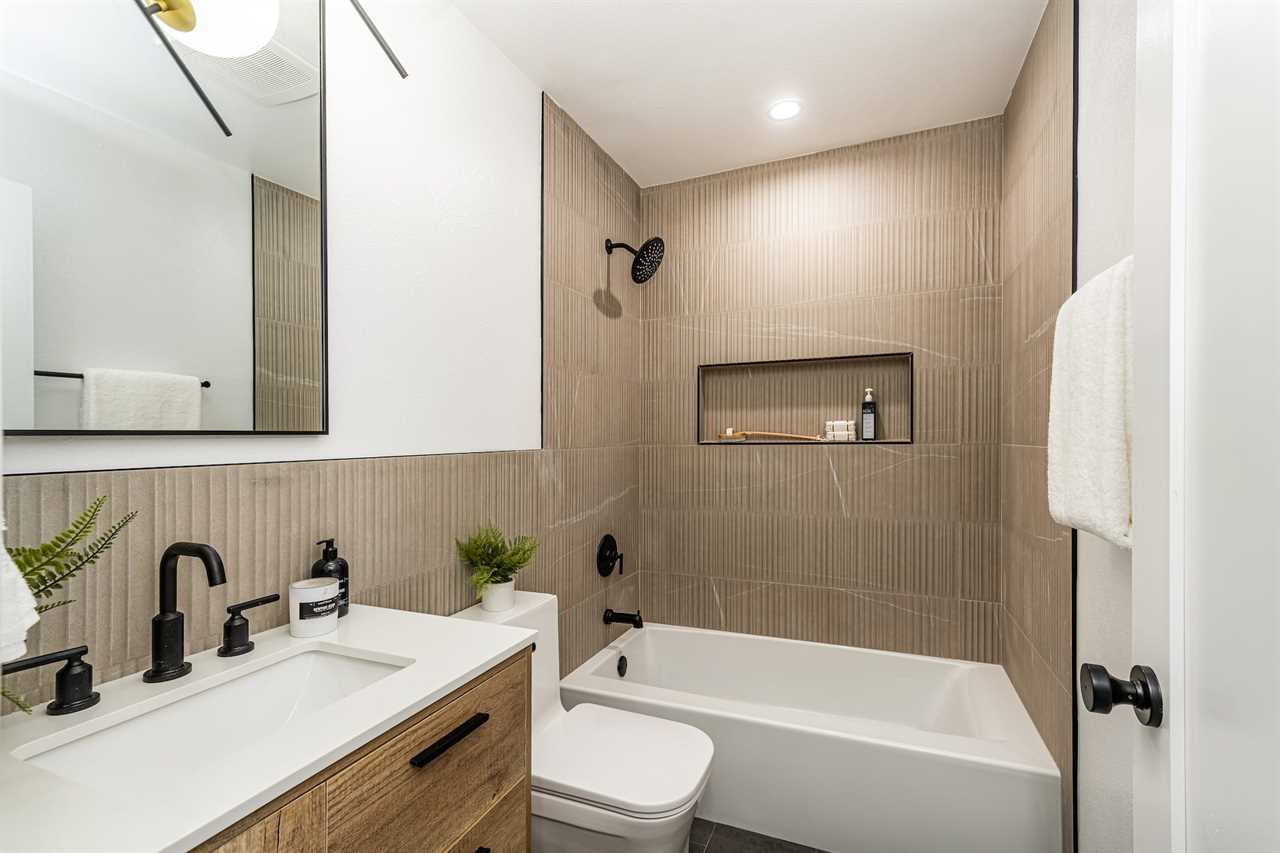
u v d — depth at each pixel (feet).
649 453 9.79
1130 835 3.86
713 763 6.59
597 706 6.32
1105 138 4.21
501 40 6.29
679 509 9.58
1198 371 1.90
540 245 7.16
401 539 5.02
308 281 4.22
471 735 3.43
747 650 8.88
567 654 7.64
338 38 4.51
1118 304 3.28
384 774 2.78
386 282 4.94
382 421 4.89
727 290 9.37
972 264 7.91
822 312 8.75
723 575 9.29
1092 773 4.56
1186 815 1.93
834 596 8.64
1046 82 5.68
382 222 4.91
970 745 5.83
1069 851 5.03
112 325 3.15
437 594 5.40
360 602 4.61
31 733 2.53
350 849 2.60
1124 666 3.91
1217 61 1.80
